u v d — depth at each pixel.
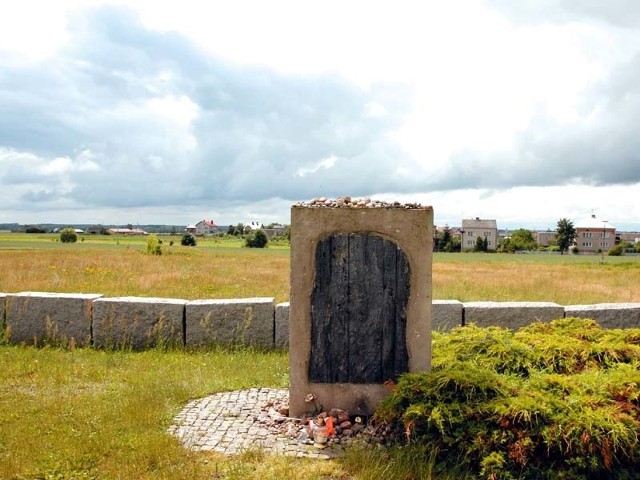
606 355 5.19
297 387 5.06
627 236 138.50
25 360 7.59
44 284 16.22
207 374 6.87
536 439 4.03
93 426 5.01
